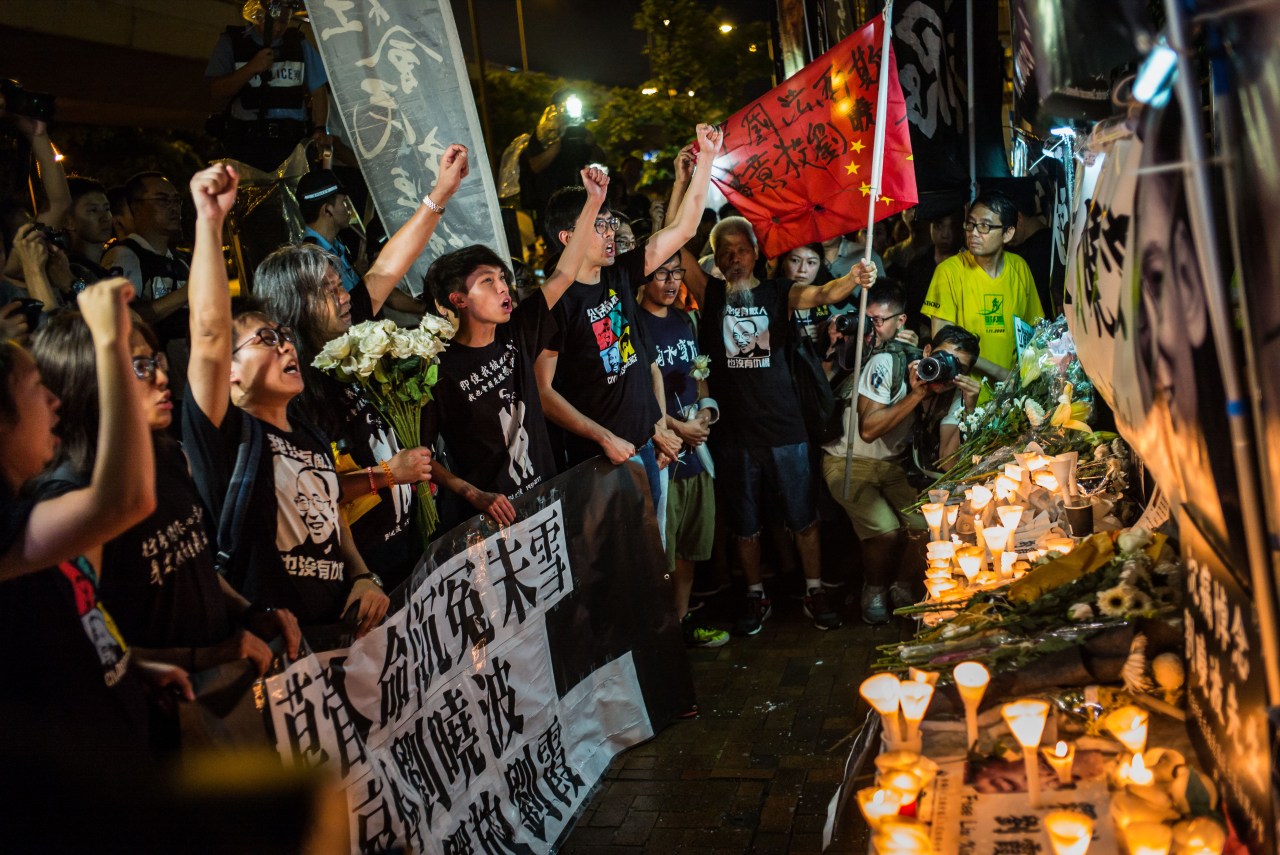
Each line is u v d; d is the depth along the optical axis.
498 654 4.04
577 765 4.45
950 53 7.15
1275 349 1.71
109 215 5.27
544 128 9.41
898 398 5.95
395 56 4.96
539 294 4.82
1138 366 2.40
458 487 4.20
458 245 5.11
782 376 6.12
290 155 6.50
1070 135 3.93
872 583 6.16
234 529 3.13
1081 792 2.27
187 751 2.58
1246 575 1.92
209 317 2.99
